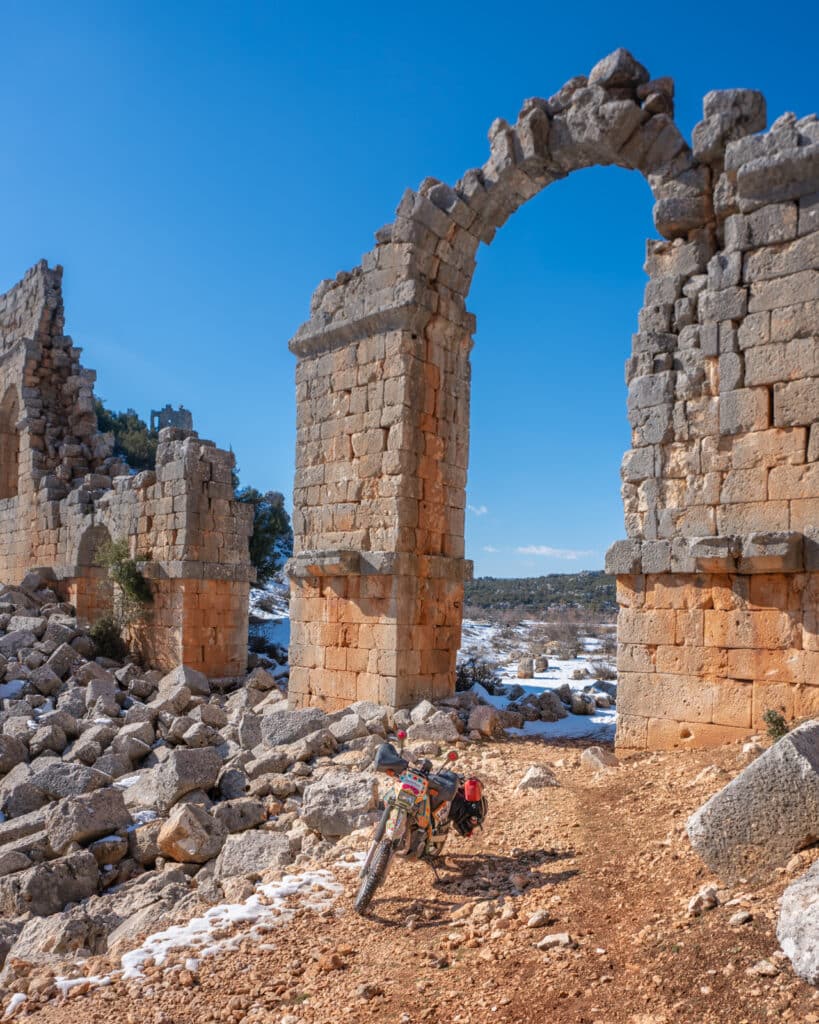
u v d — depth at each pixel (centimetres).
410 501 1611
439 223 1638
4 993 652
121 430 5888
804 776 586
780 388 1104
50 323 3397
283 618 3725
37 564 3148
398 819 734
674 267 1243
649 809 860
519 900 681
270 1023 545
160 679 2272
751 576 1116
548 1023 476
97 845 1087
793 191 1112
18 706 1911
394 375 1627
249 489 3806
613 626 4766
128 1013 580
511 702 1859
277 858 908
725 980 467
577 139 1411
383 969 599
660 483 1209
